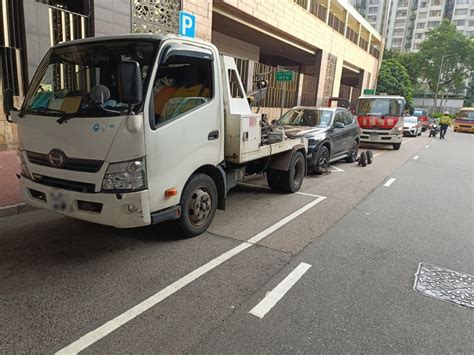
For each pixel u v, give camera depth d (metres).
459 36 67.06
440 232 5.65
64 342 2.77
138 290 3.55
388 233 5.50
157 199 3.94
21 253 4.26
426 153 16.47
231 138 5.16
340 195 7.71
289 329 3.04
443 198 7.91
